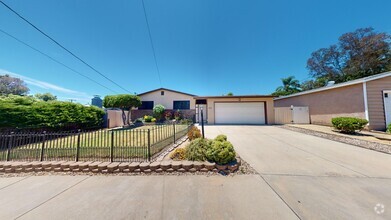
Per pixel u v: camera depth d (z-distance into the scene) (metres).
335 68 22.30
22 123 7.04
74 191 2.83
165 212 2.18
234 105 15.08
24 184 3.13
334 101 11.37
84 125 11.07
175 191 2.78
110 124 14.49
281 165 4.02
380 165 3.92
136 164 3.74
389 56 17.55
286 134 8.80
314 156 4.76
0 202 2.49
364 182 3.02
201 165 3.67
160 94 21.17
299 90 25.95
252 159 4.51
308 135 8.41
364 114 9.11
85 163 3.82
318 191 2.71
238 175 3.45
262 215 2.09
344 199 2.45
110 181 3.23
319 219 2.00
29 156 4.34
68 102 10.02
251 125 13.54
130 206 2.33
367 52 18.47
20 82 24.28
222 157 3.68
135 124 16.61
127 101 15.27
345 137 7.46
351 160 4.34
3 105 6.52
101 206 2.34
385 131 8.56
